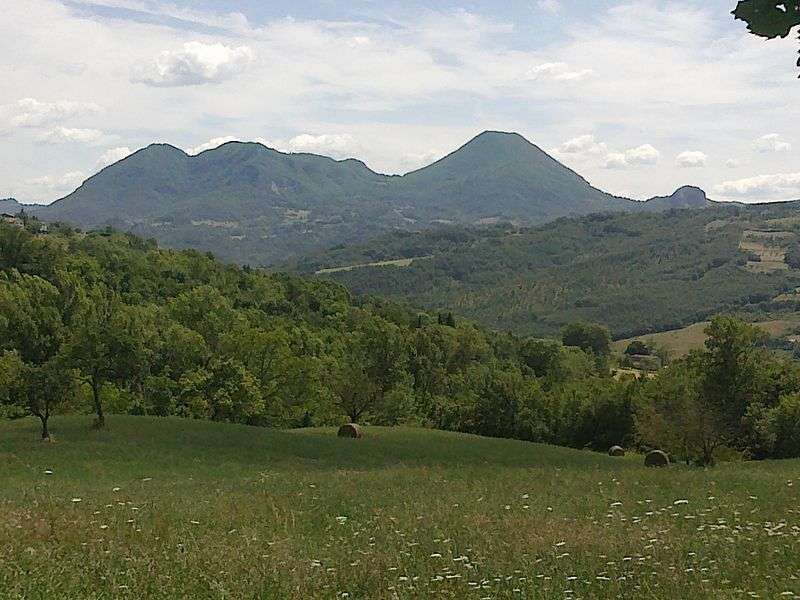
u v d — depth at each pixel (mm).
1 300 63312
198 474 33000
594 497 19031
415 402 90938
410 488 22031
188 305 94875
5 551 10211
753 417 56406
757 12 4176
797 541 11391
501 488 21781
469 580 9273
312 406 80500
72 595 8242
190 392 72562
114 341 47562
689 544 11359
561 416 82312
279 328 92562
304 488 22359
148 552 10625
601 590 8719
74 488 24938
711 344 53812
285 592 8539
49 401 43125
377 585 8914
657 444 57625
